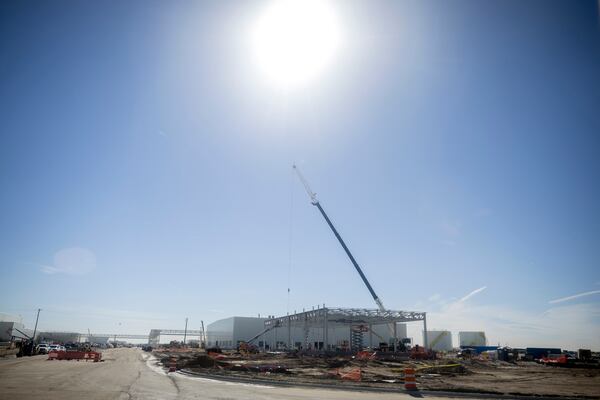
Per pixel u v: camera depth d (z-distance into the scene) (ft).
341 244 371.97
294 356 221.25
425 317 244.83
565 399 67.77
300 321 276.82
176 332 589.32
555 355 258.57
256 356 220.43
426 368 133.59
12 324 399.44
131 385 71.36
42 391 59.21
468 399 63.82
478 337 346.95
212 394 61.16
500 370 154.51
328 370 124.67
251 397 58.59
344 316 240.94
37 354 219.82
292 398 58.34
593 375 133.90
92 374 92.99
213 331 463.01
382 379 95.09
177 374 101.76
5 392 57.31
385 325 362.53
